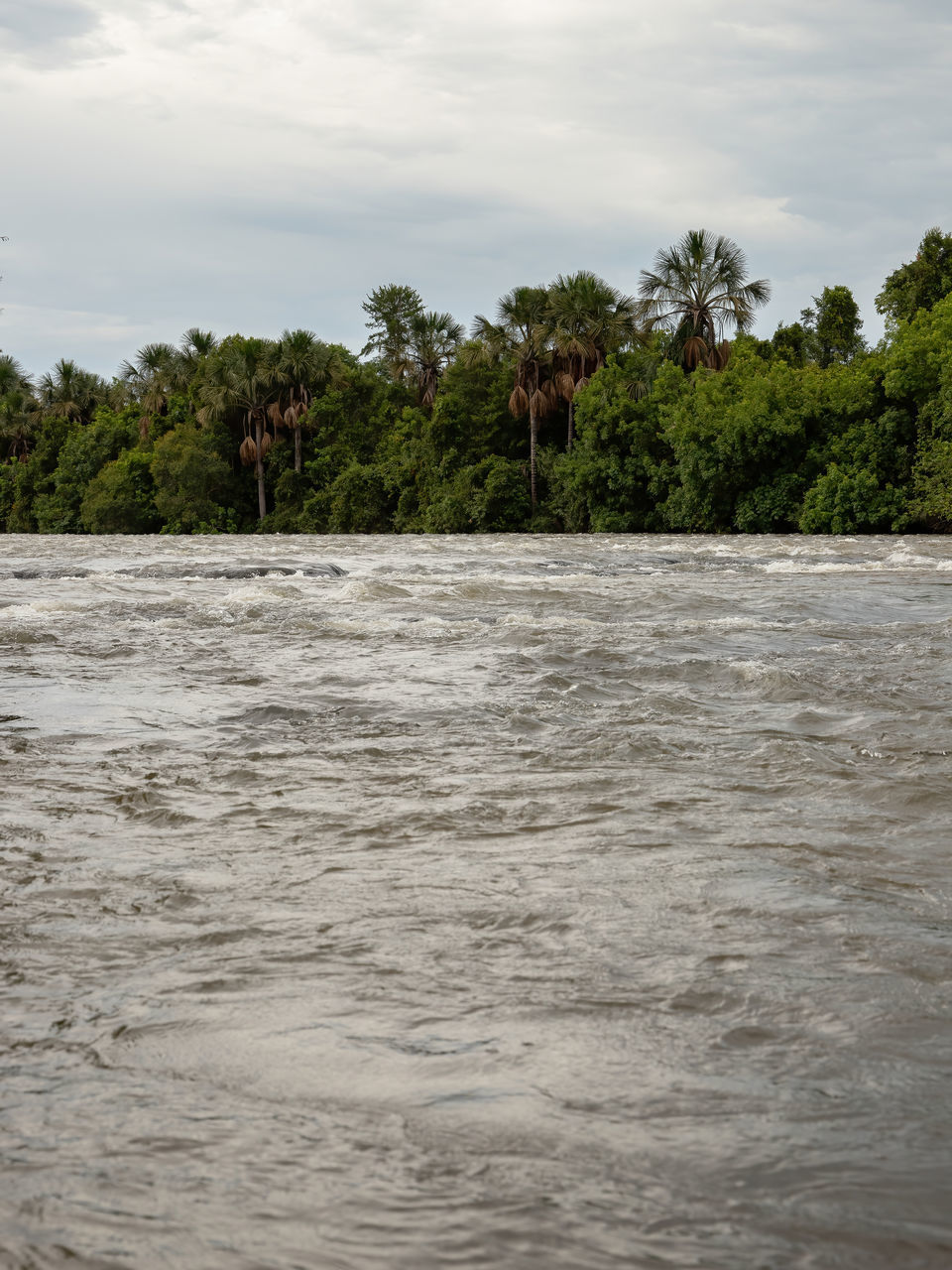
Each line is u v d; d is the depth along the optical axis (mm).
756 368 54250
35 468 92375
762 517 50156
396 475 67812
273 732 5965
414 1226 1649
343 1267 1552
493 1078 2152
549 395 61906
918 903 3250
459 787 4730
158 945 2949
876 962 2770
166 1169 1823
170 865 3672
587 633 10328
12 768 5137
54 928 3082
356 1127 1960
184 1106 2047
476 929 3045
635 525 56656
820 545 32219
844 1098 2051
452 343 80312
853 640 10055
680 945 2906
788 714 6395
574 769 5051
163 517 76812
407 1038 2346
